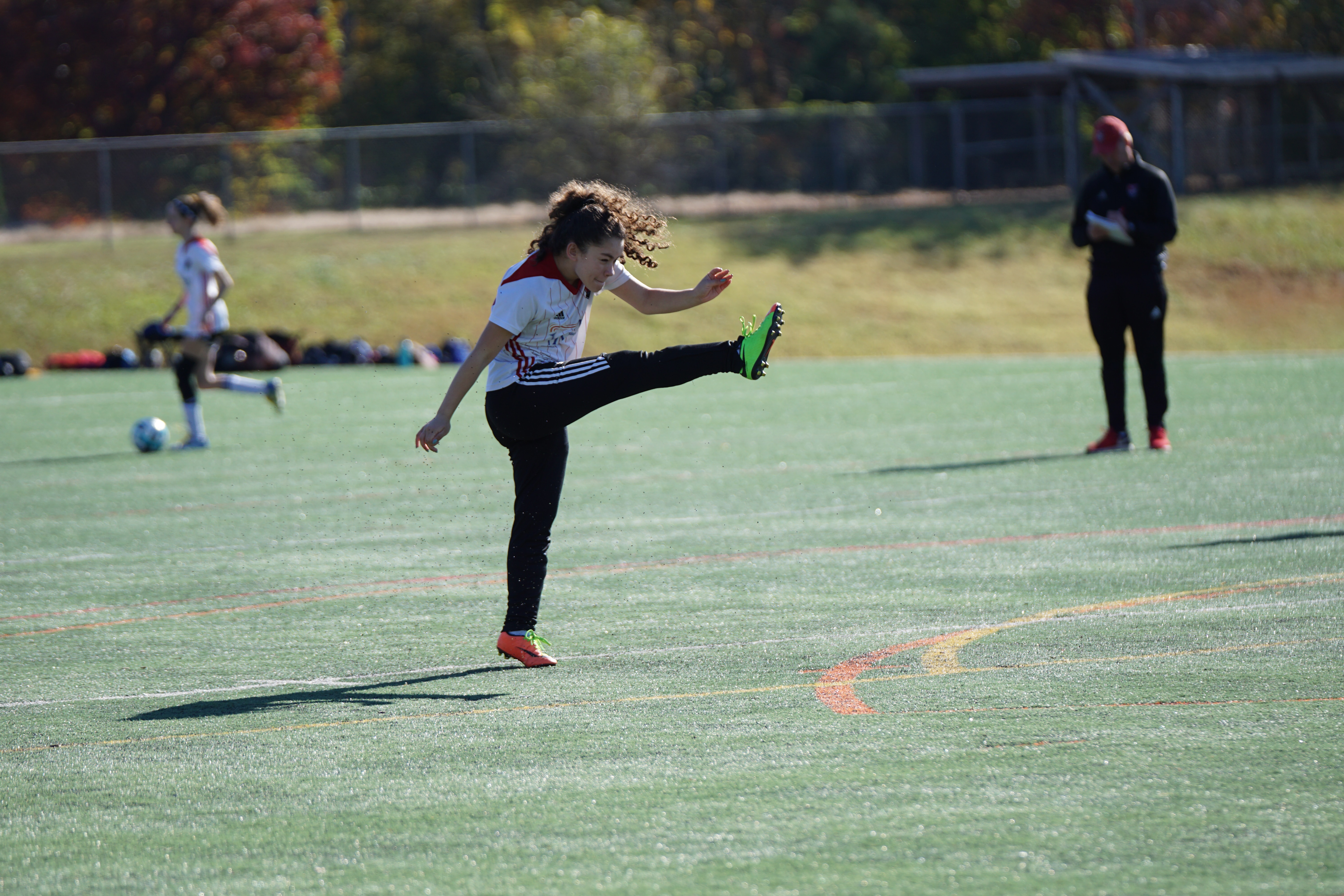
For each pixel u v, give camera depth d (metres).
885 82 109.69
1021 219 70.88
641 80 79.81
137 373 51.59
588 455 26.73
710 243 67.44
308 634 12.94
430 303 60.06
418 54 105.75
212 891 7.00
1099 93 77.38
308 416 36.06
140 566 16.70
